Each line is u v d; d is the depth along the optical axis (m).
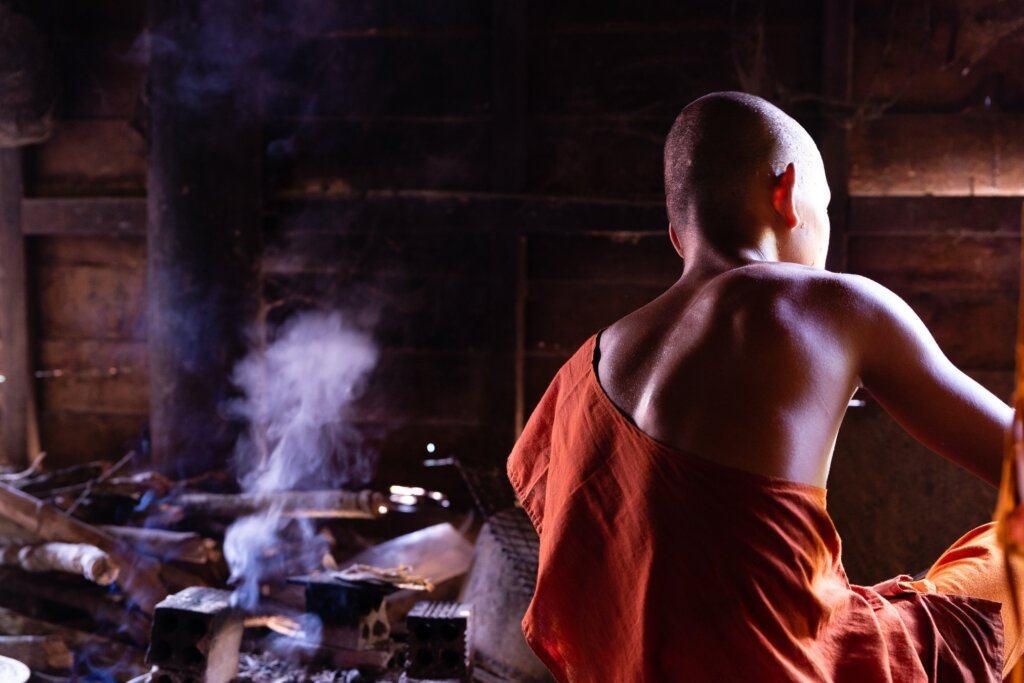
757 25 4.10
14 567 3.33
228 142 4.13
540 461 1.48
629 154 4.21
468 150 4.29
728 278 1.24
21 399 4.68
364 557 3.59
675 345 1.23
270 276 4.39
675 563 1.12
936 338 4.11
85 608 3.27
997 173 3.99
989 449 1.18
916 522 2.93
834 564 1.19
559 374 1.48
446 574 3.50
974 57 3.98
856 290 1.21
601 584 1.20
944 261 4.08
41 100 4.46
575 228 4.20
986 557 1.35
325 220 4.34
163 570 3.35
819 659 1.12
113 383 4.67
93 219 4.53
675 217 1.42
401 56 4.31
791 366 1.16
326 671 2.85
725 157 1.34
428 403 4.38
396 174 4.34
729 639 1.09
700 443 1.15
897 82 4.03
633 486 1.19
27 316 4.66
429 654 2.48
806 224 1.37
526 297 4.34
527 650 2.72
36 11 4.53
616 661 1.18
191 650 2.50
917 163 4.05
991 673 1.21
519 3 4.15
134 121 4.54
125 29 4.55
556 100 4.24
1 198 4.63
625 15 4.18
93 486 3.79
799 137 1.37
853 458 3.00
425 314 4.36
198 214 4.12
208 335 4.15
